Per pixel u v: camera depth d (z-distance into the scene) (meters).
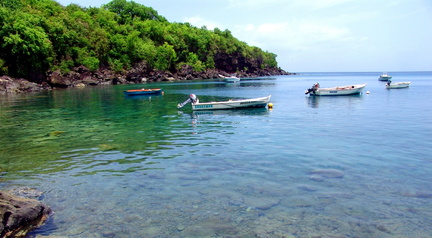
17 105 34.19
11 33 57.31
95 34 83.94
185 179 10.38
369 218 7.68
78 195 9.20
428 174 10.55
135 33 97.50
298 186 9.65
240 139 16.17
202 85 77.31
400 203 8.44
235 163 12.02
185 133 17.95
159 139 16.42
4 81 53.41
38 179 10.55
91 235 7.09
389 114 24.78
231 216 7.86
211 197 8.95
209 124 21.02
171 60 109.62
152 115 25.78
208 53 130.62
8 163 12.40
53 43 69.94
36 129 19.77
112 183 10.10
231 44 144.38
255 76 163.25
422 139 15.66
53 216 7.95
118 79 84.25
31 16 62.53
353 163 11.83
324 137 16.41
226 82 93.88
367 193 9.09
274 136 16.81
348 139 15.88
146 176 10.70
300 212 8.02
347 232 7.09
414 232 7.06
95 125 21.06
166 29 117.38
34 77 62.78
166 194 9.20
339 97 40.66
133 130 19.09
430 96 40.84
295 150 13.80
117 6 113.56
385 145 14.52
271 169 11.25
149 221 7.69
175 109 29.89
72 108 31.03
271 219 7.69
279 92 52.19
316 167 11.41
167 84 82.06
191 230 7.26
